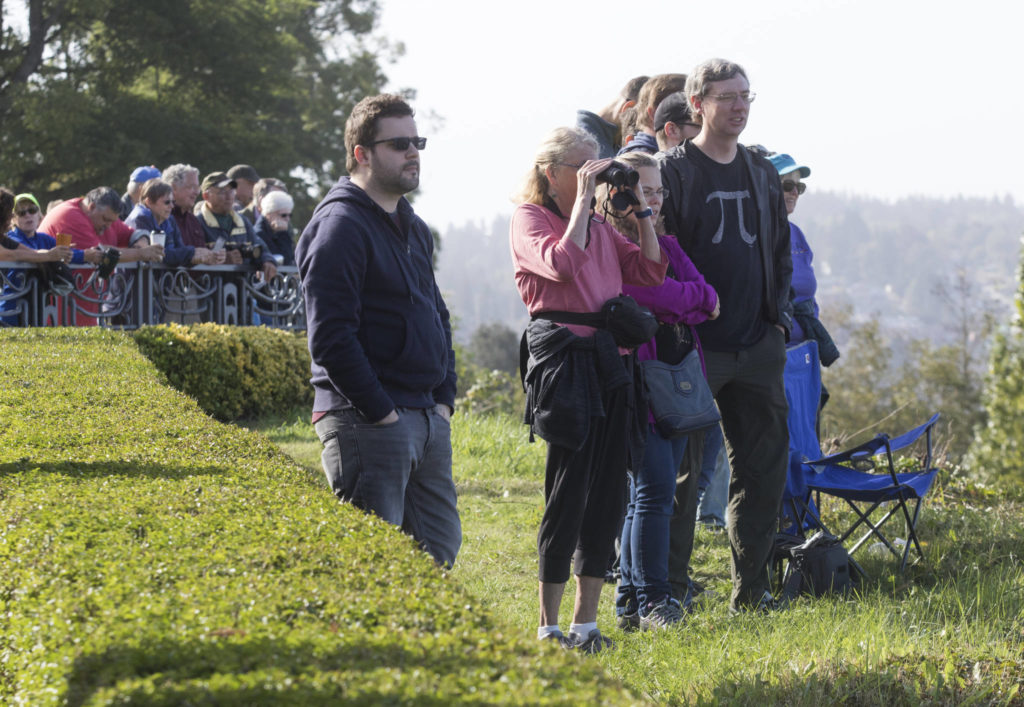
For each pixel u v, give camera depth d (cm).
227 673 498
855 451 1382
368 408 906
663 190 1188
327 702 462
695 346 1162
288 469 1019
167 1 7025
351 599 607
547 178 1062
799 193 1580
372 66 9006
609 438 1029
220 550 705
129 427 1182
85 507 827
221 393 2317
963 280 12538
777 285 1241
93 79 7100
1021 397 7012
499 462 2114
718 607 1247
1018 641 1101
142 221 2323
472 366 5784
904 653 1027
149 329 2230
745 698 923
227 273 2562
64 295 2075
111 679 502
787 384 1497
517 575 1388
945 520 1683
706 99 1192
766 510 1229
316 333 901
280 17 7844
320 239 915
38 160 6831
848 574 1298
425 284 982
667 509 1154
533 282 1040
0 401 1311
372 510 930
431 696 466
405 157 942
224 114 7312
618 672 980
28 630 641
